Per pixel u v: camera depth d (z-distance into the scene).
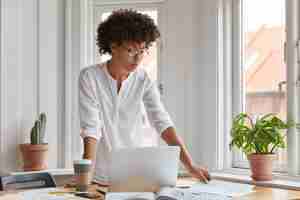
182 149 2.25
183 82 3.19
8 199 1.79
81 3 3.23
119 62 2.17
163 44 3.24
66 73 3.22
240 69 3.10
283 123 2.65
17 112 3.07
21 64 3.10
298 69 2.77
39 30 3.16
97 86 2.23
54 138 3.21
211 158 3.07
